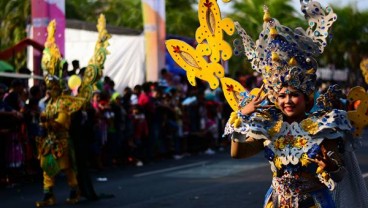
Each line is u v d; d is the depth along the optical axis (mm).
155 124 17125
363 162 14531
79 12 38531
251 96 4812
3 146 12852
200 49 5203
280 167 4586
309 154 4469
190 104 18875
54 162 10273
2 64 16250
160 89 17547
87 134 10461
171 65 21781
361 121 4793
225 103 20656
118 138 15891
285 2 34875
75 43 20922
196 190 11508
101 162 15641
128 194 11297
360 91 4801
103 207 9961
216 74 5172
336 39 37656
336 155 4492
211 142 19844
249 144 4703
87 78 10305
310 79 4590
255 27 30594
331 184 4395
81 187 10508
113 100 15812
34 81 15742
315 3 4707
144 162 16891
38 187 12695
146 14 18828
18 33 29578
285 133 4562
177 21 38344
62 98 10297
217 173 14047
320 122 4488
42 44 16000
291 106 4551
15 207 10297
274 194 4668
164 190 11664
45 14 15789
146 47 18859
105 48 10328
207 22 5164
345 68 38344
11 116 12797
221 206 9711
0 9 30438
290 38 4609
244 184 12094
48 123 10289
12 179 13211
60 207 10094
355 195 4918
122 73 20859
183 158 17844
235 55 5047
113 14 40406
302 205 4551
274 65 4594
